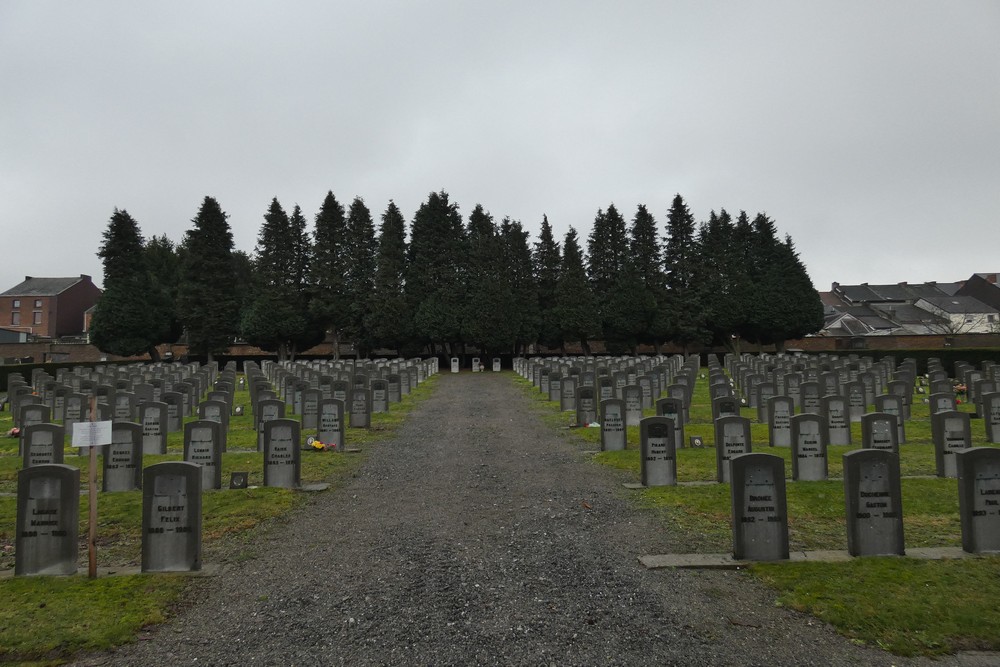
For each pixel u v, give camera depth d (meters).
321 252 54.28
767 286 57.34
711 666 5.14
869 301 84.88
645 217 59.59
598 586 6.86
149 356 60.97
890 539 7.61
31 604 6.44
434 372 47.94
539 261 59.34
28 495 7.39
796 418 11.89
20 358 56.59
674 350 63.69
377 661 5.29
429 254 55.34
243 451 15.49
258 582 7.10
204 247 54.81
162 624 6.07
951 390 21.78
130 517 9.87
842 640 5.55
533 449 15.71
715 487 11.42
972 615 5.88
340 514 9.97
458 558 7.81
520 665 5.18
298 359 61.28
